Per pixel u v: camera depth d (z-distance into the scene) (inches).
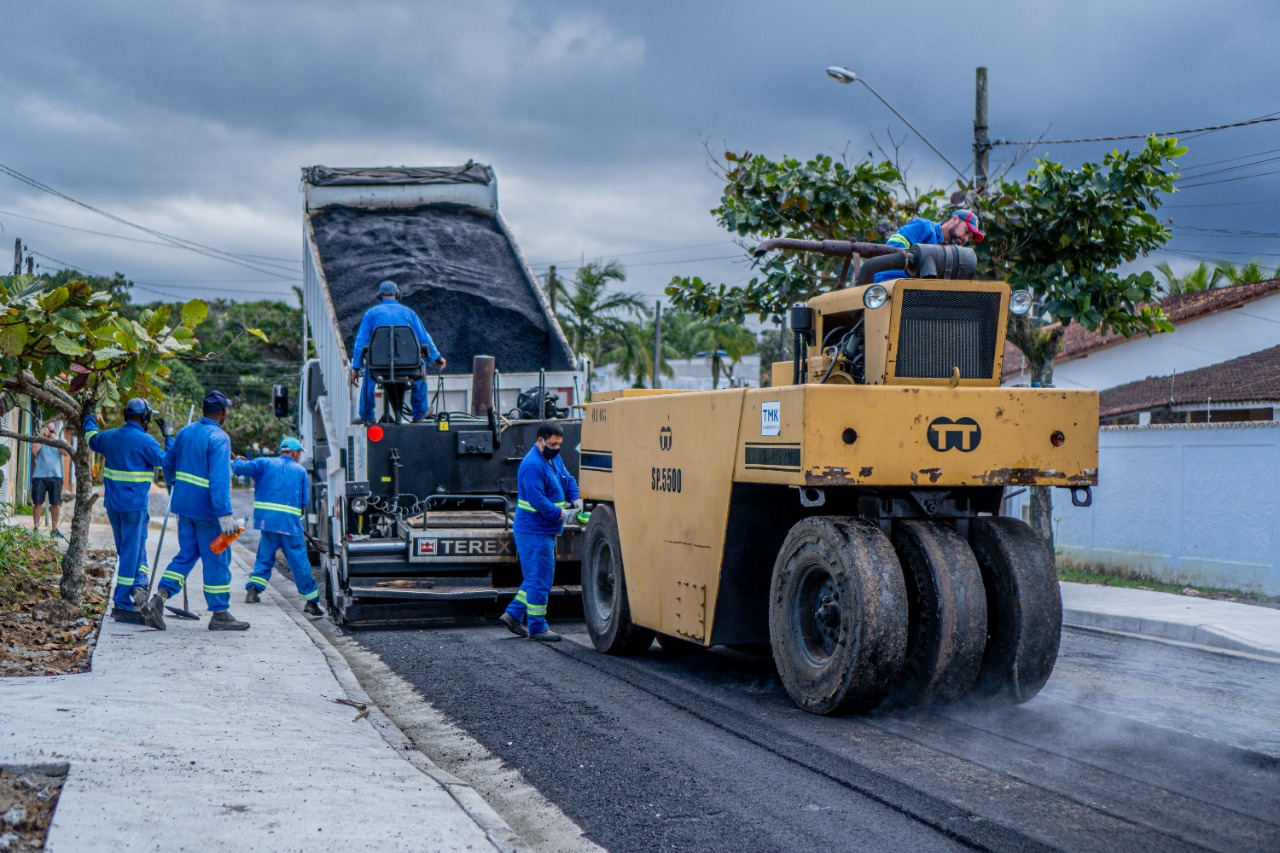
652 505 331.3
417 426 442.9
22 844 157.8
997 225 500.1
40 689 248.4
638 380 1708.9
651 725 259.9
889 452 252.7
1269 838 180.7
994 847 176.1
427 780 205.0
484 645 378.3
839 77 536.4
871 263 285.0
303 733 234.2
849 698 252.4
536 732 255.6
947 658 253.6
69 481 1026.7
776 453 263.0
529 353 539.8
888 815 193.2
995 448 259.4
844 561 251.8
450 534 412.8
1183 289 1525.6
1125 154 481.1
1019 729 253.4
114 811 169.6
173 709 240.1
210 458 358.9
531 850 172.2
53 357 340.5
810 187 528.1
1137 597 521.3
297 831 168.2
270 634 361.7
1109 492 626.5
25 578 416.8
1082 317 500.4
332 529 452.8
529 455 389.7
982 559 271.4
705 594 299.6
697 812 196.9
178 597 450.3
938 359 267.7
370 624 423.8
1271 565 529.3
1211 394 867.4
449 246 593.0
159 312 354.9
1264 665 359.3
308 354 616.7
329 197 615.2
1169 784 210.5
